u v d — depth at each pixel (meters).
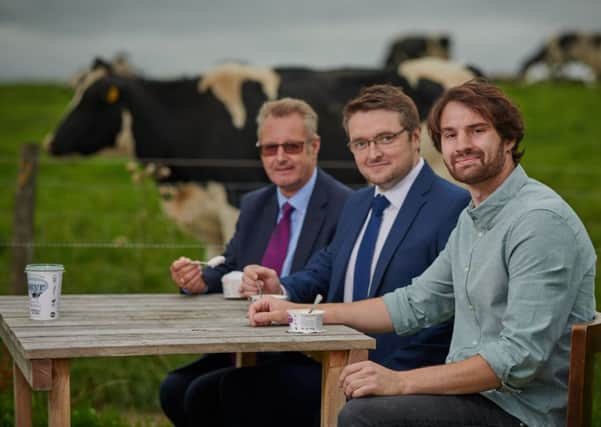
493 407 3.07
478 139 3.15
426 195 3.89
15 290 6.28
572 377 2.90
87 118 8.77
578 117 20.52
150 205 11.80
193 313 3.65
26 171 6.41
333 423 3.27
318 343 3.16
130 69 10.23
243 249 4.46
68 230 9.73
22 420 3.76
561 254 3.02
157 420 5.19
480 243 3.20
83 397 5.23
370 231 3.95
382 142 3.88
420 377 3.02
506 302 3.15
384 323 3.52
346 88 8.70
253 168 8.49
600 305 5.48
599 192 13.86
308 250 4.29
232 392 3.84
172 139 8.71
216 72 8.79
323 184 4.40
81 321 3.42
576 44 25.97
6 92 25.36
